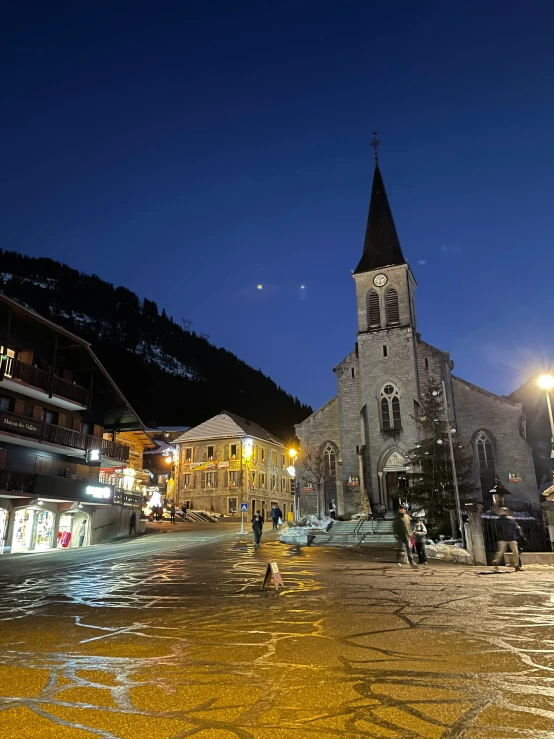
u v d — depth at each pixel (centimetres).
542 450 5559
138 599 1159
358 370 4316
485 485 3838
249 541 2986
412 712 473
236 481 5978
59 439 3159
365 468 3975
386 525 3234
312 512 4225
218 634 798
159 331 18200
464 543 1945
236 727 450
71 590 1330
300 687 546
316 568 1731
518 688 530
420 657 647
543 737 420
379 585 1298
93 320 16888
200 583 1409
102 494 3403
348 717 465
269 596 1162
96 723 464
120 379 12631
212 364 17638
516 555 1628
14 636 808
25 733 446
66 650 715
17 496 2753
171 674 599
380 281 4381
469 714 466
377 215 4688
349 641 734
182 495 6188
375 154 4991
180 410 12706
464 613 920
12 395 2945
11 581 1560
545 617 883
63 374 3491
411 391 4028
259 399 15900
